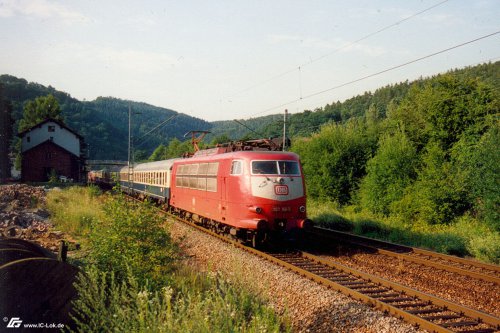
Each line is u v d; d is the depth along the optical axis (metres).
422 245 13.89
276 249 12.95
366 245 12.94
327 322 6.83
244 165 12.69
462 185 15.98
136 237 8.15
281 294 8.25
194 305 5.76
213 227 15.75
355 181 23.59
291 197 12.58
